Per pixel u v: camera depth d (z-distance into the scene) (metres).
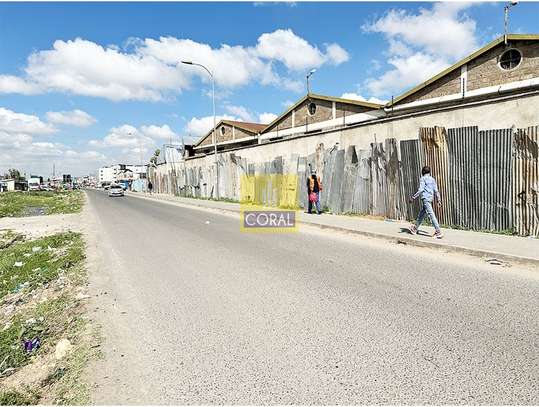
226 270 6.87
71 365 3.60
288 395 2.92
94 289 6.06
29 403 3.04
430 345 3.66
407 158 11.61
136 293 5.71
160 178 52.22
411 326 4.11
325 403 2.81
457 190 10.09
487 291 5.21
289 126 27.94
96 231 13.52
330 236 10.48
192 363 3.49
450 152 10.25
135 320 4.61
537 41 14.82
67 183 143.62
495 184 9.20
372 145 13.06
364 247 8.70
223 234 11.47
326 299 5.08
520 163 8.66
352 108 22.56
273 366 3.36
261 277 6.30
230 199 26.31
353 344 3.73
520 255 6.73
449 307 4.64
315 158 16.64
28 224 17.72
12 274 7.94
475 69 16.59
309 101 25.69
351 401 2.82
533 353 3.45
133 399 2.97
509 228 8.96
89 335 4.24
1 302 6.12
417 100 18.77
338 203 15.04
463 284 5.57
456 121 11.24
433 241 8.30
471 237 8.65
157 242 10.38
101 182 147.12
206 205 23.39
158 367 3.45
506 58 15.77
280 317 4.50
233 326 4.29
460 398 2.82
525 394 2.84
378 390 2.94
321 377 3.16
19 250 10.43
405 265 6.84
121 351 3.81
